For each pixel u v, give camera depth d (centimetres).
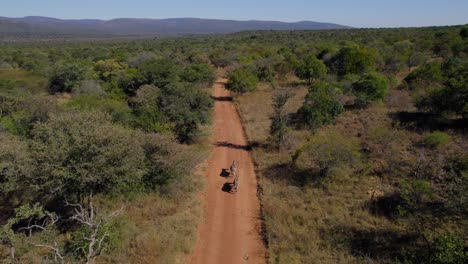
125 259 1320
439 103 2533
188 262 1368
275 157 2331
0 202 1681
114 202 1698
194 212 1697
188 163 1916
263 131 2933
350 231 1473
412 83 3503
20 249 1335
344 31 14488
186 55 7631
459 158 1848
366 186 1802
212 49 9700
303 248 1397
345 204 1680
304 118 2858
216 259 1391
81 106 2700
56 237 1433
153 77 3653
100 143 1450
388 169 1920
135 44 14600
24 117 2458
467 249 1186
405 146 2173
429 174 1791
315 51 6569
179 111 2648
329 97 2969
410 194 1544
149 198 1761
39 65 5559
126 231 1465
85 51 9594
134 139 1636
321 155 1909
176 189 1842
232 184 2027
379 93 3128
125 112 2561
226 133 2994
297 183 1938
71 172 1403
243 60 6300
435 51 5809
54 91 4066
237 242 1502
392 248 1348
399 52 5719
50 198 1644
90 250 1112
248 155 2489
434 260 1138
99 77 4678
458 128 2373
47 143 1475
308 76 4456
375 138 2277
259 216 1697
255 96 4138
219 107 3838
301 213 1628
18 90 3594
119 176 1496
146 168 1747
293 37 13375
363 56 4484
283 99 2597
